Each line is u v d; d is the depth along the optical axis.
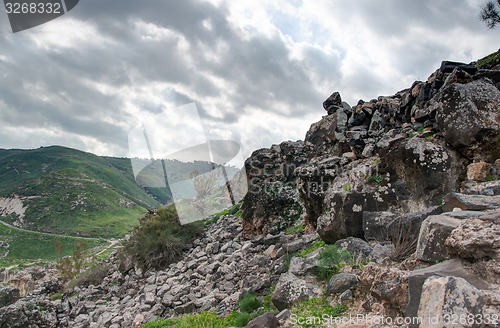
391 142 8.37
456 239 3.72
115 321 12.23
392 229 6.39
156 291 13.88
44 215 123.00
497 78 8.66
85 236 110.25
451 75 8.80
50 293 20.66
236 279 11.51
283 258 10.41
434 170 7.58
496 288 3.10
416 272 3.71
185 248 16.97
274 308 7.67
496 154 7.08
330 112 16.30
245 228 15.20
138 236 17.39
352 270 6.36
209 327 8.15
